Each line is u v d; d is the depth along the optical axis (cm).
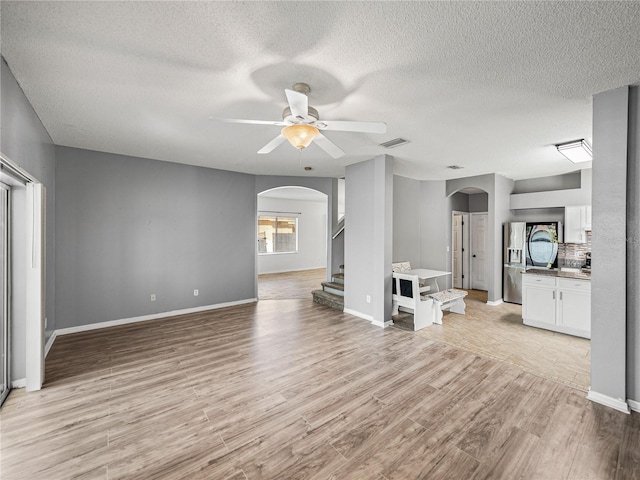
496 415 222
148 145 381
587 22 154
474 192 702
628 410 224
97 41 173
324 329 417
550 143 357
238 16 152
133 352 336
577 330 387
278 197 954
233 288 552
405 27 159
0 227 254
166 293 475
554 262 516
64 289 390
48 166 342
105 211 419
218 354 331
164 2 142
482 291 689
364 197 456
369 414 224
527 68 199
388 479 165
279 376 282
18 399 241
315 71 203
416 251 637
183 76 211
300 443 193
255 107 262
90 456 181
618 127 224
